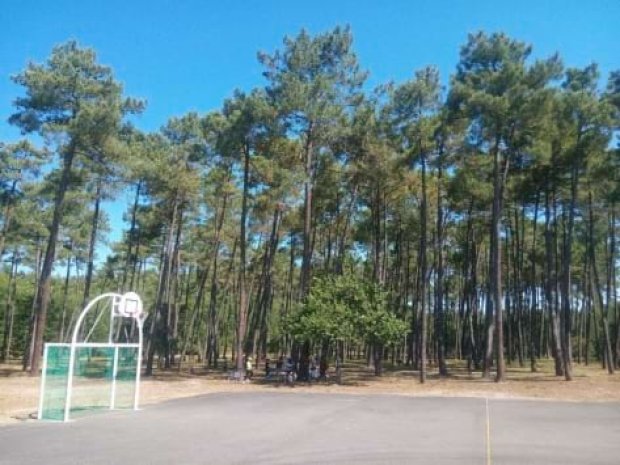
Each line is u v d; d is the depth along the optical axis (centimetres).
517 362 5312
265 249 5100
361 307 3325
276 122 3475
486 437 1427
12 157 4069
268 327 5994
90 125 3167
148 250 5528
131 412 1906
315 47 3566
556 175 3762
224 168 4003
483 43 3450
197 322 6475
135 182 3897
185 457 1124
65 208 3922
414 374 4088
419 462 1090
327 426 1605
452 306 7281
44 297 3475
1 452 1175
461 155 3684
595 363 5641
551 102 3269
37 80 3197
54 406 1873
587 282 5372
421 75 3522
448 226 4828
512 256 5247
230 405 2159
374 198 4309
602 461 1130
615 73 3609
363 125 3616
